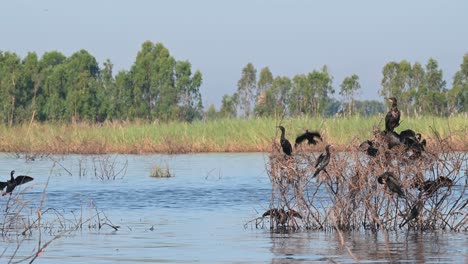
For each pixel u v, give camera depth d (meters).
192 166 94.69
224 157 108.56
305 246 41.25
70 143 118.25
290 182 47.19
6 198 61.81
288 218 47.41
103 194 66.44
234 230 47.06
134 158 108.19
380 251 39.53
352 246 41.09
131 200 62.66
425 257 37.88
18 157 107.12
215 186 72.50
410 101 193.62
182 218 52.69
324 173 46.16
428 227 46.41
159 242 42.94
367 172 45.09
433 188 45.38
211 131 121.94
